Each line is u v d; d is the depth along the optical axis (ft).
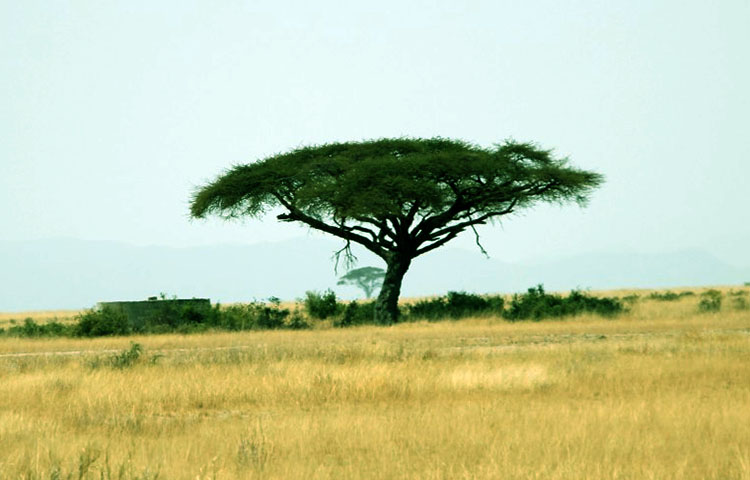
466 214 598.34
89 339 454.40
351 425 153.28
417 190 531.50
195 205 581.12
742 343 311.27
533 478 115.03
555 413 162.30
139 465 123.54
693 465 121.70
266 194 576.61
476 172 547.90
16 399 202.80
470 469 120.57
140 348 298.97
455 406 183.52
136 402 196.54
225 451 134.51
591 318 516.32
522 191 567.59
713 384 209.97
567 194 577.02
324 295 627.87
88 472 118.21
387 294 575.38
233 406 198.08
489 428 150.20
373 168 538.88
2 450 135.44
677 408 162.09
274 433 147.95
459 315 584.81
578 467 118.52
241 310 558.15
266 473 120.78
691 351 285.23
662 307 579.48
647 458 125.49
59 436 145.79
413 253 590.14
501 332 426.92
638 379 219.20
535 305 566.36
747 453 123.85
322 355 298.35
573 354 281.33
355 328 510.99
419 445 137.59
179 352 344.49
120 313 509.35
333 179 563.89
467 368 239.71
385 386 209.46
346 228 590.96
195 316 528.63
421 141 628.69
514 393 204.13
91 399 196.44
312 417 164.86
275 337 430.61
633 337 377.71
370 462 126.72
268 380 223.10
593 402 181.78
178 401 202.18
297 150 609.42
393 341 383.24
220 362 282.97
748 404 169.99
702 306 566.77
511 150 572.92
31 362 299.17
